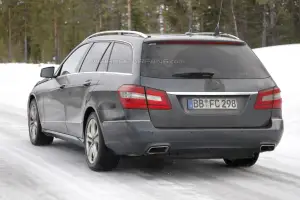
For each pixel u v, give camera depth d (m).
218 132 6.69
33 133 9.77
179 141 6.61
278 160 8.59
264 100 6.96
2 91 22.47
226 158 7.34
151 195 6.01
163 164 8.03
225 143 6.75
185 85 6.70
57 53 81.12
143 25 70.19
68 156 8.53
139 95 6.64
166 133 6.57
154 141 6.58
